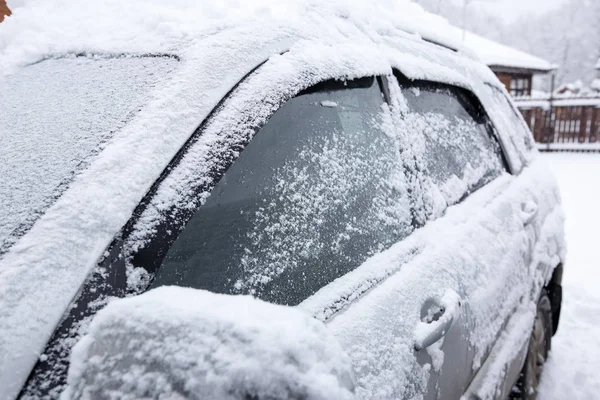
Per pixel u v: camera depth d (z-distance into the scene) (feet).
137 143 3.12
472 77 7.70
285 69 3.90
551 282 9.23
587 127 51.16
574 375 9.57
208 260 3.10
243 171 3.43
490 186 7.07
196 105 3.37
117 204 2.87
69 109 3.74
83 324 2.56
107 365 2.21
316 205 3.90
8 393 2.30
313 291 3.59
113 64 4.12
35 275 2.58
